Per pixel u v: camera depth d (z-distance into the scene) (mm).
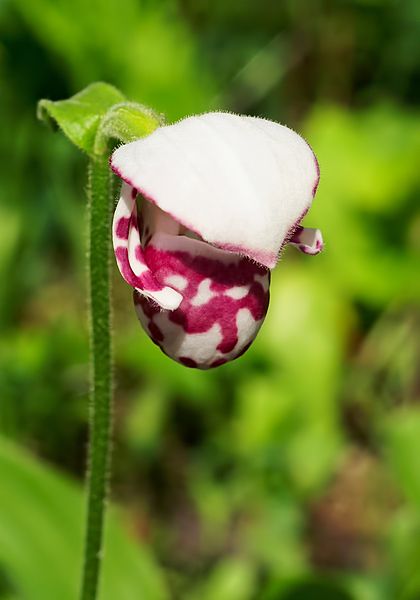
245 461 334
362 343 390
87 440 346
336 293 376
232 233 189
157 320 203
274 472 332
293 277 366
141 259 199
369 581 277
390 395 386
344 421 382
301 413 345
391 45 440
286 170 192
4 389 326
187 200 189
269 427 340
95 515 226
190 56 368
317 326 357
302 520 328
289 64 441
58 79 372
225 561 320
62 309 382
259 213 189
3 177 369
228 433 343
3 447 263
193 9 431
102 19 349
